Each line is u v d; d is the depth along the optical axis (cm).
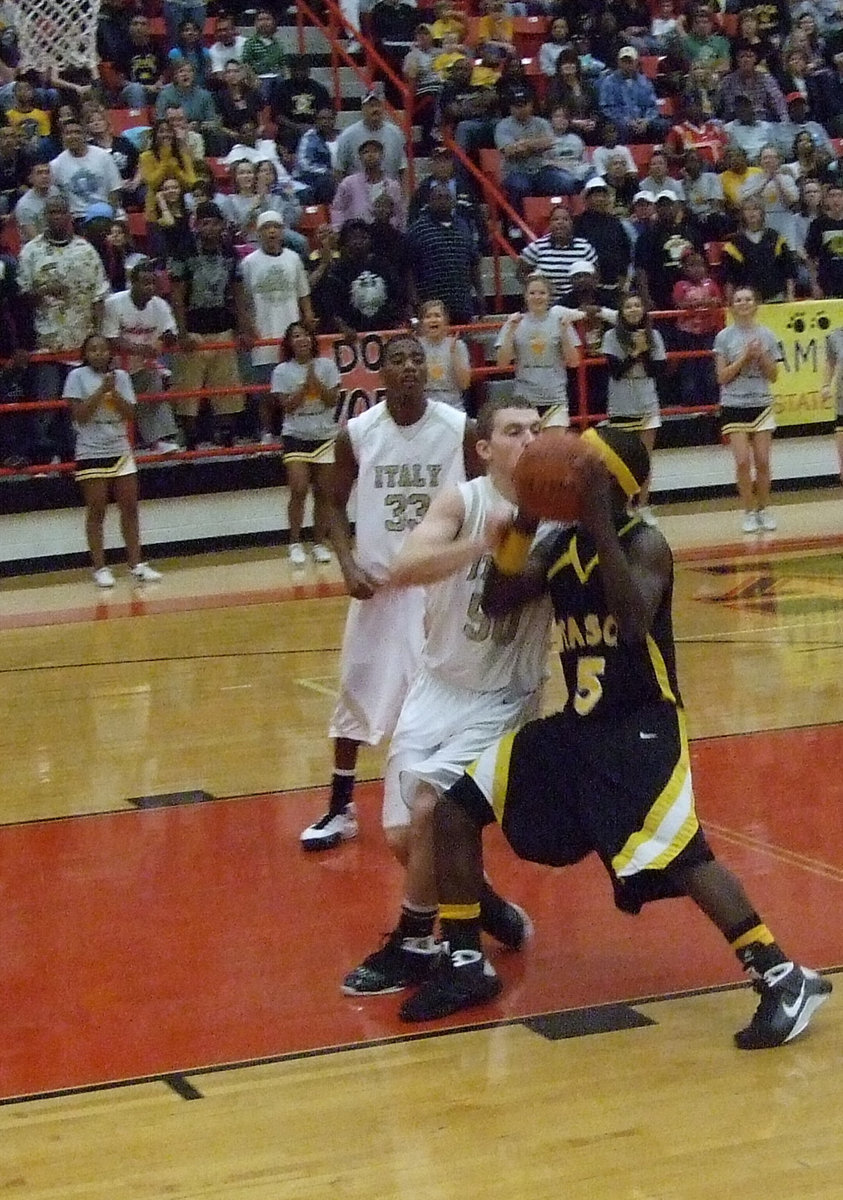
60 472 1441
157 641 1102
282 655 1043
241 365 1491
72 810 716
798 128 1902
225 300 1468
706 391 1686
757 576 1259
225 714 891
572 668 463
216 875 623
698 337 1662
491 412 486
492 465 487
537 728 469
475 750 493
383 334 1497
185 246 1455
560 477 429
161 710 905
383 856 643
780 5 2064
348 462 599
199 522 1523
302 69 1777
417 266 1566
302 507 1426
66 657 1056
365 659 631
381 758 802
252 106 1728
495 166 1772
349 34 1978
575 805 457
